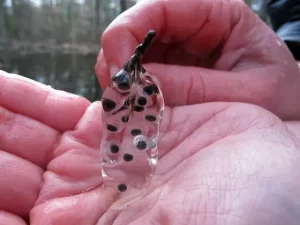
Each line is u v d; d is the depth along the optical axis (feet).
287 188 0.23
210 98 0.32
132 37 0.30
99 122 0.30
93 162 0.29
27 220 0.28
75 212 0.26
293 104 0.35
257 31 0.35
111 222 0.25
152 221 0.24
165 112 0.30
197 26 0.33
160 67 0.31
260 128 0.28
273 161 0.24
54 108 0.31
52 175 0.29
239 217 0.21
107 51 0.30
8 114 0.31
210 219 0.22
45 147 0.30
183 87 0.31
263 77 0.33
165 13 0.32
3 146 0.30
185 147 0.29
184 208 0.23
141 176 0.26
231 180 0.23
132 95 0.24
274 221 0.21
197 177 0.25
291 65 0.35
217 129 0.29
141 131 0.25
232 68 0.36
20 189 0.28
